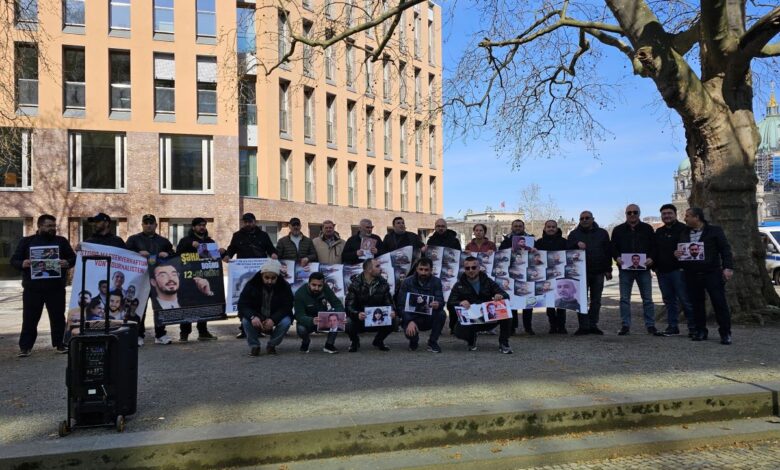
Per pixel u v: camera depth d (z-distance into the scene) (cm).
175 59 2703
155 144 2669
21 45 1806
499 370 692
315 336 1025
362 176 3606
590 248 1002
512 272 1019
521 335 1012
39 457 419
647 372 667
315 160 3259
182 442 437
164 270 952
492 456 465
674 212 947
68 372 483
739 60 1055
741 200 1081
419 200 4200
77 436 464
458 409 507
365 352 846
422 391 589
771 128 10431
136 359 516
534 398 550
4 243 2556
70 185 2580
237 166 2798
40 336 1066
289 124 3094
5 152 2002
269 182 2961
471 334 843
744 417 562
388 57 1468
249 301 835
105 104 2600
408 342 945
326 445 461
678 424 543
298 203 3134
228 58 1476
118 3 2636
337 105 3419
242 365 747
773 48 1094
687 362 724
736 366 696
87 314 832
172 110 2712
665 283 963
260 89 2911
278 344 848
